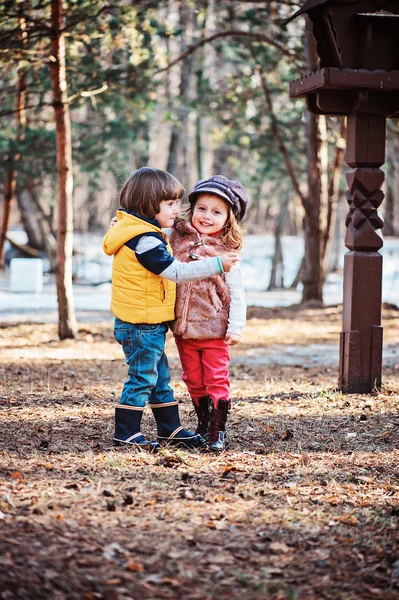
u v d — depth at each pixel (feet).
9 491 11.84
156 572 9.77
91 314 53.21
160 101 73.82
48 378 25.07
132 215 14.58
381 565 10.42
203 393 15.61
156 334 14.75
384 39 20.75
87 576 9.46
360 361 21.74
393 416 18.71
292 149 67.51
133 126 69.36
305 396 21.47
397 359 32.40
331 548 10.82
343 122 56.44
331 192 58.18
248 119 63.77
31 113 67.67
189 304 14.82
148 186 14.47
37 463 13.53
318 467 14.42
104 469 13.43
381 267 21.67
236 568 10.06
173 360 31.78
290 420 18.39
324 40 20.79
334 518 11.78
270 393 22.20
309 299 56.95
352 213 21.74
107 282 80.53
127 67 43.88
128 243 14.47
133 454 14.44
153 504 11.83
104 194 133.49
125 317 14.66
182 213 15.64
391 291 77.25
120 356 33.30
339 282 88.17
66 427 16.60
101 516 11.19
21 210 104.01
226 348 15.31
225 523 11.32
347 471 14.26
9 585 9.02
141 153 85.66
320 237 56.08
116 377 25.94
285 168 70.79
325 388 22.82
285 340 39.81
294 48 51.88
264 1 44.68
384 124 21.42
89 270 93.61
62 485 12.39
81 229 105.60
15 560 9.54
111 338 39.32
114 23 35.63
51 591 9.09
